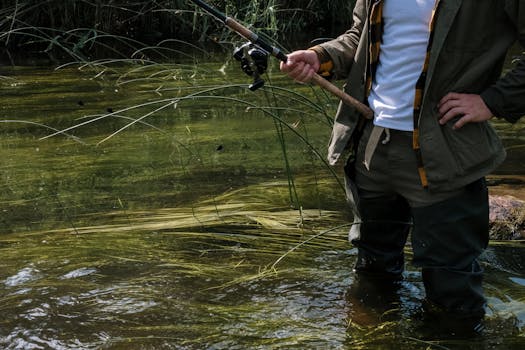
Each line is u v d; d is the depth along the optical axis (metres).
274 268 3.23
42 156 5.09
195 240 3.59
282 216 3.89
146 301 2.88
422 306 2.85
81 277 3.12
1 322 2.69
